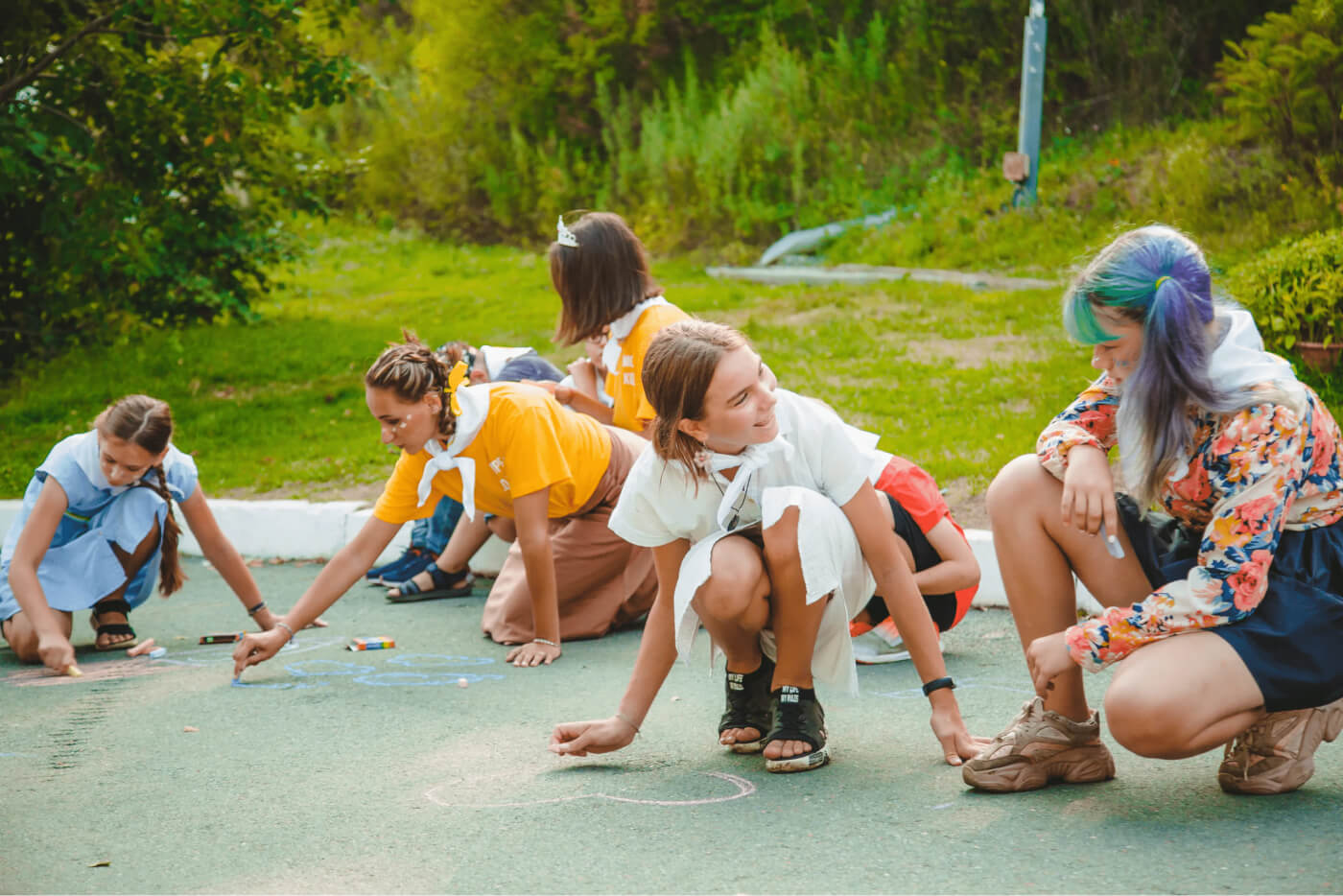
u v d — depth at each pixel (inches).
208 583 221.1
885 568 111.7
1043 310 350.9
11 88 351.3
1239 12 534.6
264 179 435.8
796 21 650.2
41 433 331.9
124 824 104.5
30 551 164.6
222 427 321.1
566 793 108.0
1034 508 103.4
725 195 575.8
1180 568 99.3
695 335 106.3
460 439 154.0
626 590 178.5
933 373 297.4
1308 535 96.7
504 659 163.6
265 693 147.5
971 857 88.7
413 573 212.2
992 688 138.4
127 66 374.9
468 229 657.0
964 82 583.2
